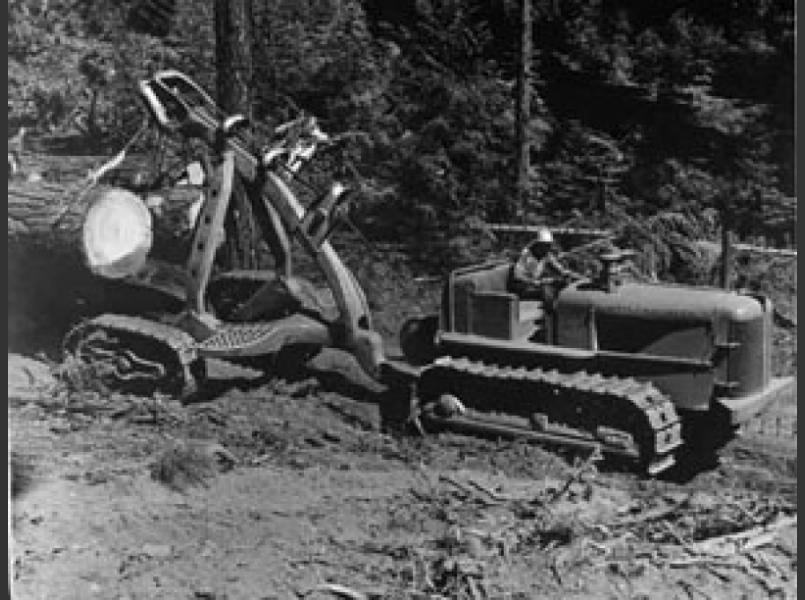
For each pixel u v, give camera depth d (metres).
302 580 4.97
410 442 6.45
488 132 9.74
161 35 12.12
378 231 9.52
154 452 6.10
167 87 7.21
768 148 9.45
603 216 9.06
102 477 5.75
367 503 5.73
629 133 9.79
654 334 6.12
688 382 6.00
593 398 6.00
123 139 10.65
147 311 7.40
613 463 6.10
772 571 5.18
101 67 11.40
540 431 6.23
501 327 6.46
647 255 8.56
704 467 6.33
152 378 6.81
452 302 6.59
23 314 7.45
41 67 11.50
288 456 6.24
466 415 6.42
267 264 8.46
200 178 8.58
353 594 4.85
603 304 6.21
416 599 4.86
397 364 6.99
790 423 6.81
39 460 5.86
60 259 7.34
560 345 6.31
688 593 5.01
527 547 5.33
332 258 7.00
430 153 9.65
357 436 6.55
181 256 8.16
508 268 6.75
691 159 9.53
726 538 5.46
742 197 9.15
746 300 6.10
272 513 5.59
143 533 5.30
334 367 7.49
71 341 7.12
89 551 5.12
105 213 7.30
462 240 9.20
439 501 5.76
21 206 7.32
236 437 6.41
